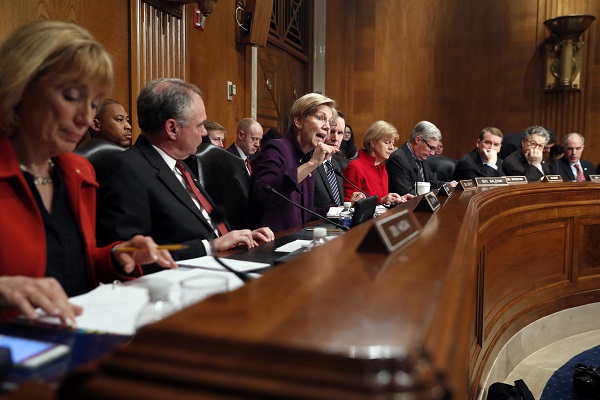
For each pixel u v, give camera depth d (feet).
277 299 1.90
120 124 9.70
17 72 3.51
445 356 1.50
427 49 26.22
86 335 2.67
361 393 1.29
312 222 8.32
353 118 27.45
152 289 2.65
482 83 25.46
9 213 3.67
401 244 3.12
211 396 1.36
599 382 8.19
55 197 4.21
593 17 22.36
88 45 3.64
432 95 26.27
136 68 12.25
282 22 21.79
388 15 26.73
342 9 26.96
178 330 1.55
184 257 5.32
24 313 2.78
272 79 21.17
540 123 24.56
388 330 1.55
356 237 3.59
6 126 3.76
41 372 2.19
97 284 4.36
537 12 24.34
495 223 8.23
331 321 1.63
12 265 3.61
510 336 9.22
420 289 2.06
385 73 26.94
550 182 11.93
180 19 13.92
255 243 5.80
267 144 8.45
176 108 6.15
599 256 11.64
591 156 23.77
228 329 1.55
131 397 1.41
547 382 8.81
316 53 24.53
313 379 1.33
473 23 25.48
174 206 6.01
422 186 9.87
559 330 10.92
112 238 5.63
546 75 24.08
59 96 3.63
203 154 8.52
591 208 11.35
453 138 26.08
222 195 8.59
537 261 10.33
